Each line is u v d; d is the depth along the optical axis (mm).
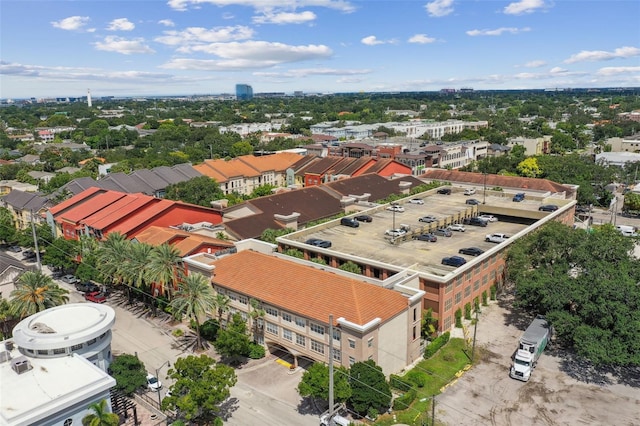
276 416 52375
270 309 62938
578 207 148875
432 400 51812
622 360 54375
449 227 94938
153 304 79000
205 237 87000
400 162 175125
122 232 92750
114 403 52469
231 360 64125
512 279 76500
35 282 66438
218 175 163000
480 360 62750
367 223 100562
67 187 135125
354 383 51094
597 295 59438
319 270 64312
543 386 56844
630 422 50406
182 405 46406
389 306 57875
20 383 47031
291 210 111500
